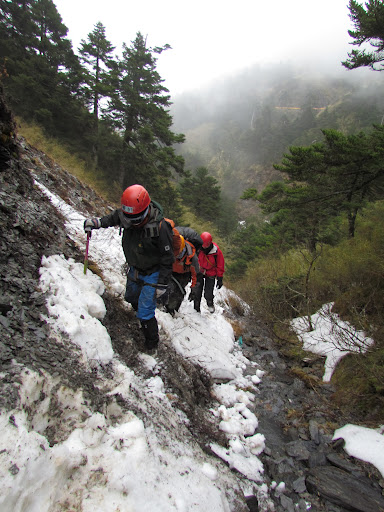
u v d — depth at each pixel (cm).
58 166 645
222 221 4603
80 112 2539
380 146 689
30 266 264
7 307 215
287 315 653
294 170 801
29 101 2291
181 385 312
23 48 2591
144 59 2261
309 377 430
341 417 345
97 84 2152
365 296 525
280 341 560
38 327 223
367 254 611
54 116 2467
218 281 529
